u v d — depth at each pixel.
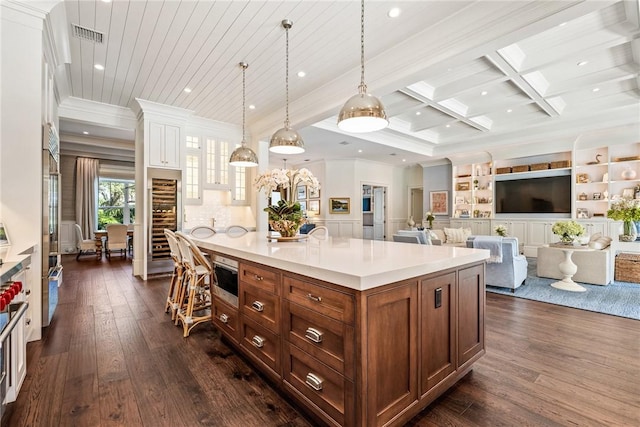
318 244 2.47
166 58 3.45
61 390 1.85
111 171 9.00
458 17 2.71
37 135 2.60
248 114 5.34
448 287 1.78
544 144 7.20
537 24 2.36
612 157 6.57
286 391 1.73
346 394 1.34
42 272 2.84
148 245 4.89
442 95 4.85
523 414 1.62
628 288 4.24
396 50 3.22
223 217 5.88
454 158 8.96
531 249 7.47
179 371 2.09
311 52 3.32
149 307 3.51
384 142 7.36
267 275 1.86
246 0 2.52
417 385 1.56
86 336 2.68
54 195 3.27
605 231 6.44
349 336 1.32
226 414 1.64
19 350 1.82
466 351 1.95
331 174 9.52
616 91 5.19
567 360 2.21
